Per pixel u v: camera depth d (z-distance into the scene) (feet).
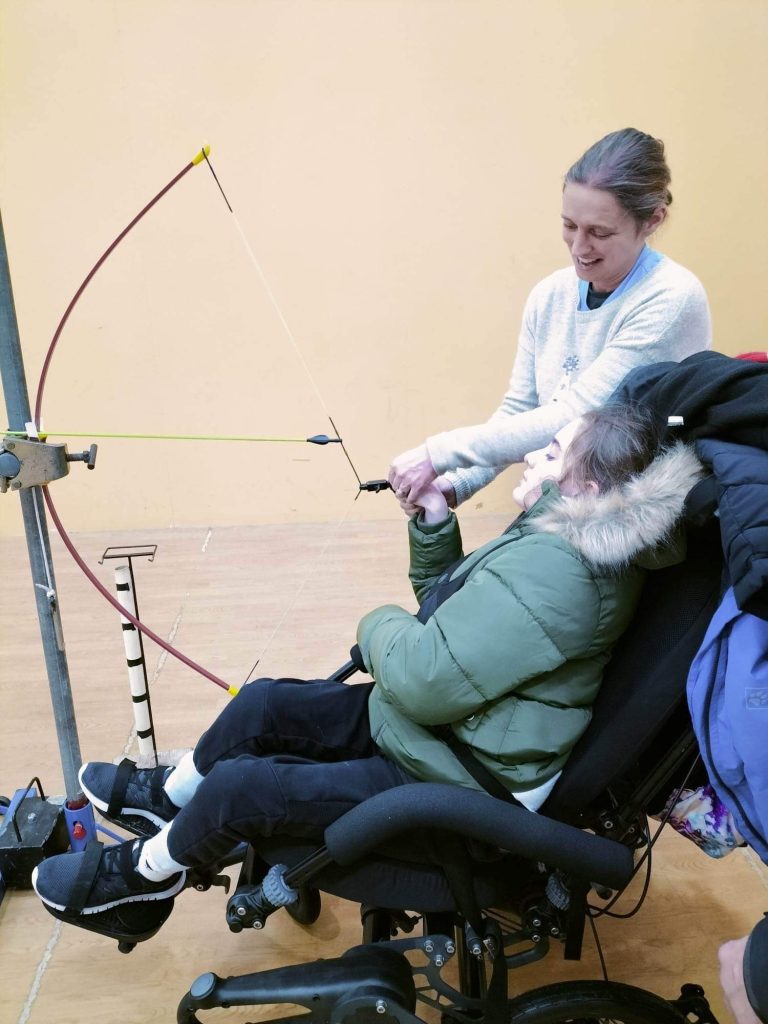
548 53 8.69
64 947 4.44
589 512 2.85
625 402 3.32
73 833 4.46
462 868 3.05
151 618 7.97
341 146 8.92
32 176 8.78
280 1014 4.05
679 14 8.59
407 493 4.06
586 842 2.87
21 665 7.18
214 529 10.25
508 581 2.93
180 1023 3.48
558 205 9.30
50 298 9.25
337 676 4.10
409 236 9.34
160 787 4.14
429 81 8.73
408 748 3.21
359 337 9.71
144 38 8.38
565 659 2.91
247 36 8.45
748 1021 2.40
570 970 4.28
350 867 3.20
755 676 2.42
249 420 9.95
